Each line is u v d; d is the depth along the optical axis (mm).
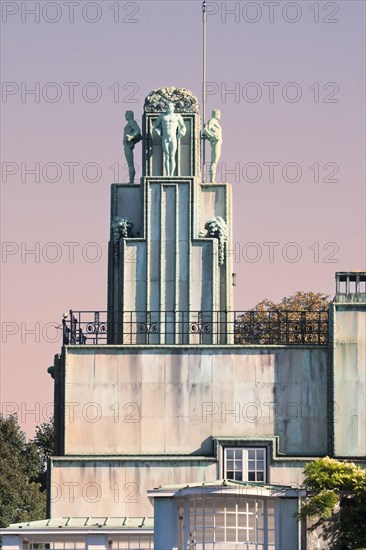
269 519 184750
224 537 182250
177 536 183000
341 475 187625
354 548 185375
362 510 186500
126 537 195750
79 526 196500
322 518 184625
